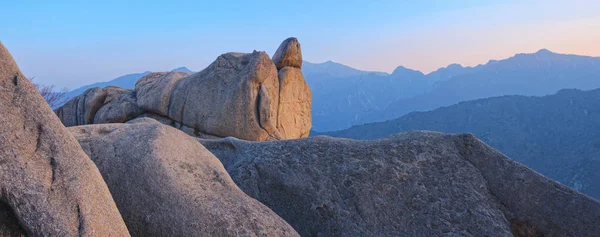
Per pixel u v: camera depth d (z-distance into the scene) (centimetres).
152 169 605
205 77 2009
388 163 823
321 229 745
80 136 682
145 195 588
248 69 1912
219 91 1944
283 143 895
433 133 912
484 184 815
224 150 944
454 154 859
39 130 516
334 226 742
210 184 627
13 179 470
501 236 731
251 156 872
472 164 845
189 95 2006
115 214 505
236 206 598
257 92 1909
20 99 523
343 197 773
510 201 791
